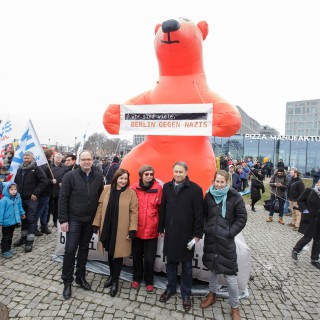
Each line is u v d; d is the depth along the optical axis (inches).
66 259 114.4
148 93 157.5
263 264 163.6
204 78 156.3
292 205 258.4
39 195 169.5
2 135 249.1
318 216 163.6
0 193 148.4
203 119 131.7
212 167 146.6
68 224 117.0
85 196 117.5
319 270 158.2
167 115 136.6
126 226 115.4
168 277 115.6
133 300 114.3
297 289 134.0
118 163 334.6
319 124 2169.0
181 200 110.2
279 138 935.0
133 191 119.3
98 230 123.5
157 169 146.8
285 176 275.0
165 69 155.0
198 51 150.0
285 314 111.4
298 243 170.6
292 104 2314.2
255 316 109.0
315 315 111.9
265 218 298.5
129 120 142.3
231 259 103.6
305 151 916.0
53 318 100.2
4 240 150.7
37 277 128.8
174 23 134.3
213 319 104.9
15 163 179.0
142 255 125.8
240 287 121.3
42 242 179.3
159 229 114.9
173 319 103.2
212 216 108.0
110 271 124.1
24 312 102.7
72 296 114.6
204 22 161.9
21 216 160.9
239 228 104.0
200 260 125.0
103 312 104.9
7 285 120.8
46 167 192.9
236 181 320.2
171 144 146.9
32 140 187.3
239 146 949.8
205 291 123.1
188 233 109.9
